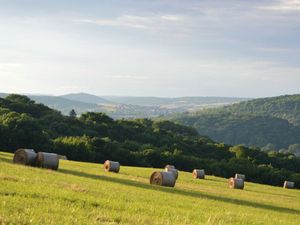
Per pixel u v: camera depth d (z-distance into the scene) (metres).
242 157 145.00
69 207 19.42
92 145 112.88
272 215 29.70
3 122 106.88
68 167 53.97
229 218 23.30
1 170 33.72
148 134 152.25
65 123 139.38
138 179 48.72
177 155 121.75
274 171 125.38
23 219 15.48
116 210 20.73
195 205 27.95
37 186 25.03
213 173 122.44
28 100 165.75
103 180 39.16
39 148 106.31
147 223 17.94
